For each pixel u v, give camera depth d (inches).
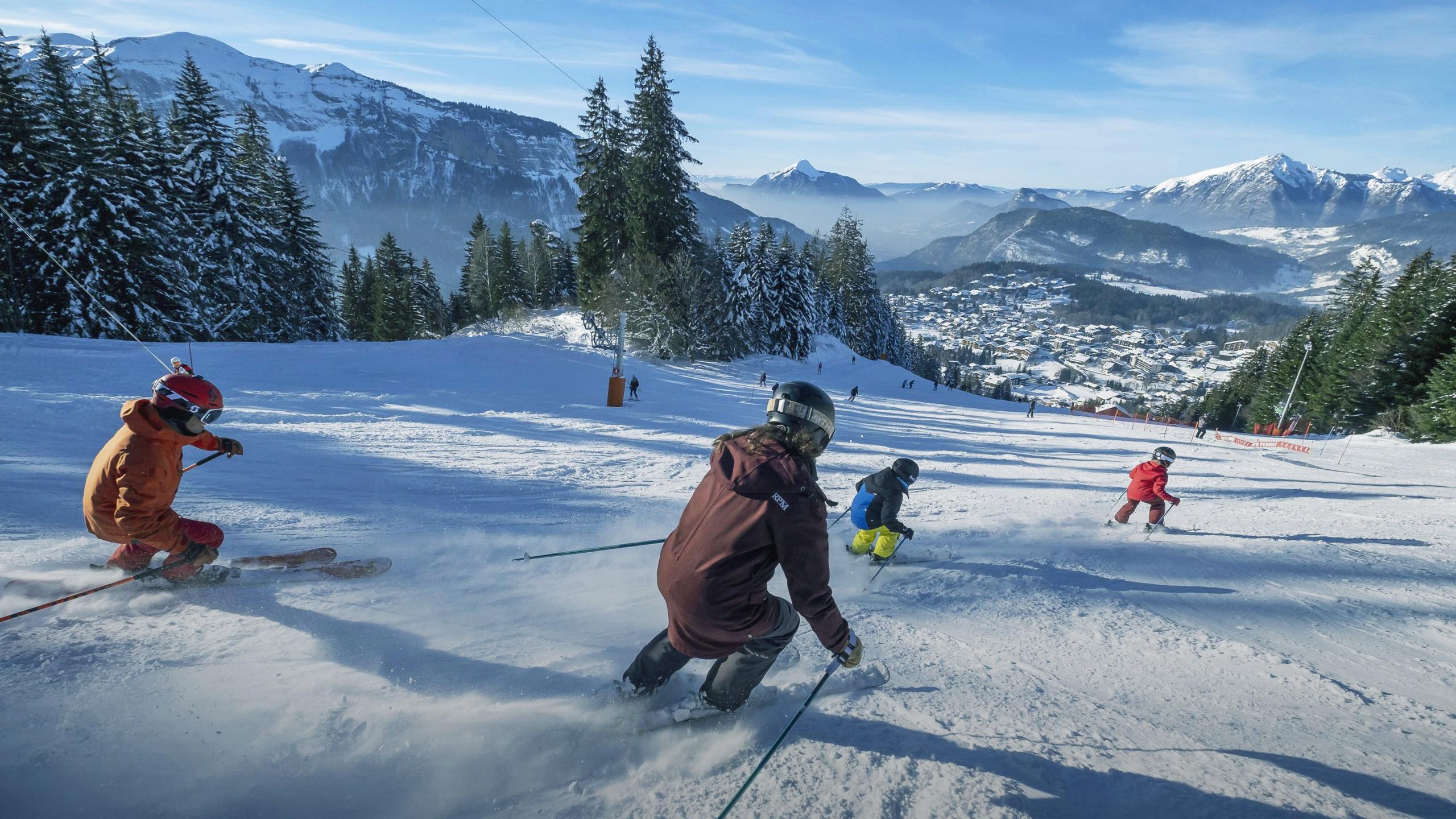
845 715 90.4
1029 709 98.3
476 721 80.0
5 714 70.1
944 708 95.7
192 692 79.9
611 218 1806.1
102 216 996.6
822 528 72.8
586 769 73.3
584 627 115.6
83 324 968.9
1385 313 1811.0
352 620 107.0
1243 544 251.8
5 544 121.8
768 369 1974.7
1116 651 129.8
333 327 1702.8
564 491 276.8
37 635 89.1
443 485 266.8
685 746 79.5
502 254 2753.4
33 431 298.0
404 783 67.6
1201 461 655.8
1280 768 86.7
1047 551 221.5
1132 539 251.9
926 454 571.8
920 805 71.4
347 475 271.0
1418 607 184.9
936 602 153.6
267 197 1494.8
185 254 1151.6
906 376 2330.2
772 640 82.2
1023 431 1020.5
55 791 60.1
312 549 136.9
